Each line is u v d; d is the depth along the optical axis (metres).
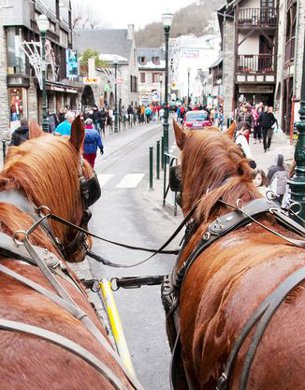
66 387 1.34
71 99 46.19
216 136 3.47
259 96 41.47
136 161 21.66
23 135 13.37
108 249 8.80
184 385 3.13
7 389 1.27
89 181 3.21
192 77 97.69
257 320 1.96
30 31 33.75
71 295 2.05
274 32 38.84
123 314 6.02
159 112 68.31
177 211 11.84
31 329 1.46
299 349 1.70
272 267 2.18
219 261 2.58
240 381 1.91
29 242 2.17
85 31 82.62
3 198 2.43
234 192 3.07
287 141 26.83
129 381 1.70
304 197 6.90
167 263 7.98
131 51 79.44
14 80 31.64
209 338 2.30
